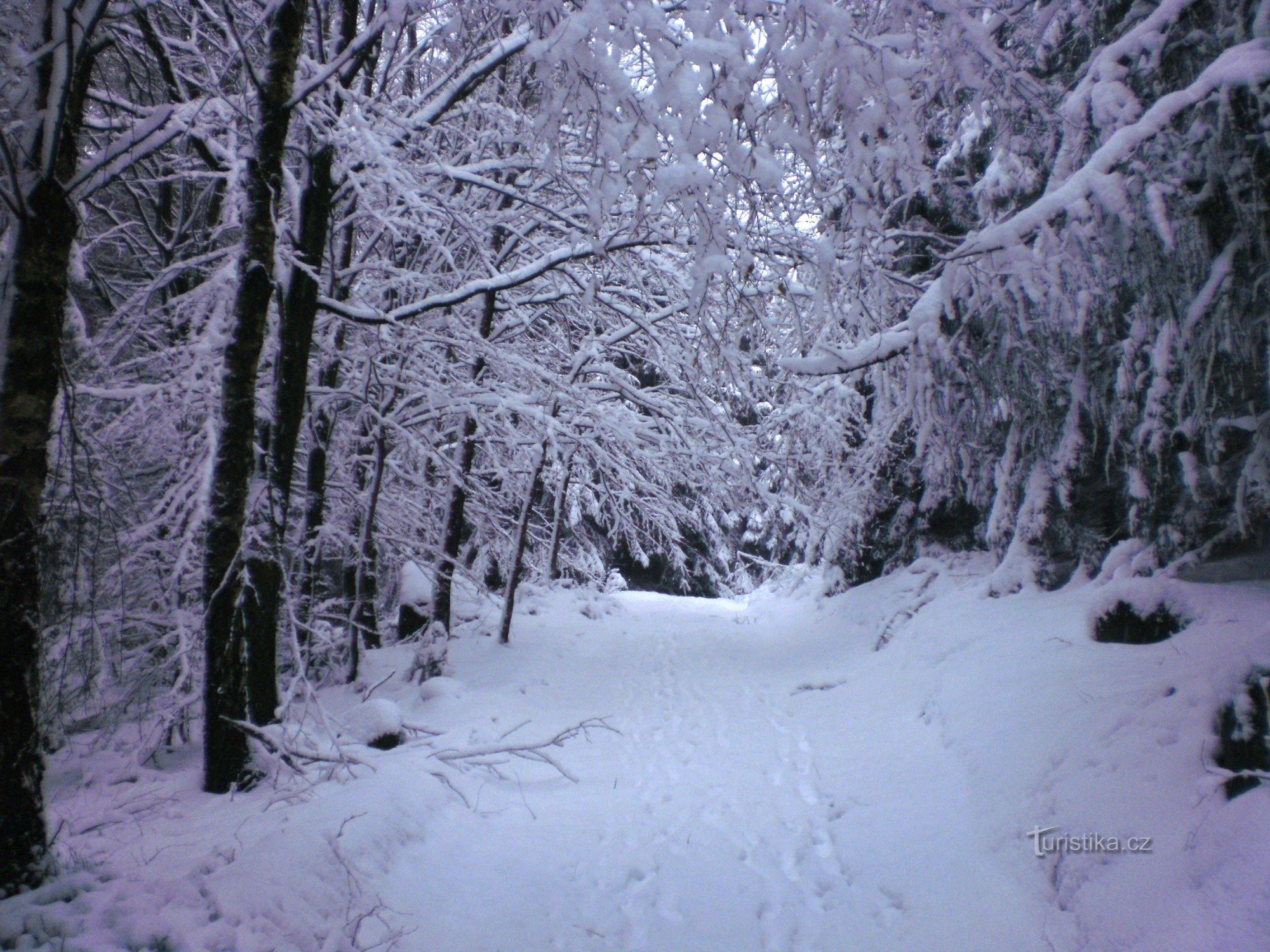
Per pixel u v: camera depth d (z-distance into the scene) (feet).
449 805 16.70
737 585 77.25
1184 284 16.17
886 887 13.17
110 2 15.08
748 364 24.59
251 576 19.16
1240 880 8.73
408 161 26.48
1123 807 11.73
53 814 17.01
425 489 38.99
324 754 17.44
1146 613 17.70
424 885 13.06
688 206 12.04
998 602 25.30
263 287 17.16
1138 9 18.01
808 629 39.42
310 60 20.39
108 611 22.80
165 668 23.41
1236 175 14.89
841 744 21.38
